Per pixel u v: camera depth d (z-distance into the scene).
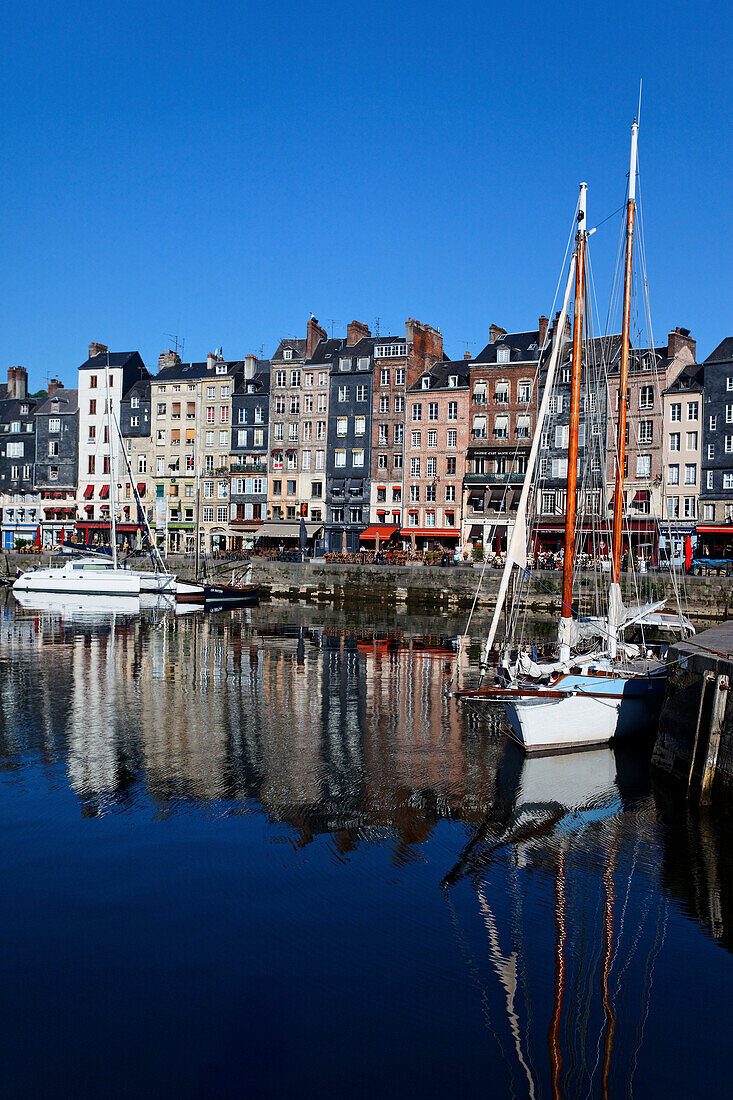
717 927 12.07
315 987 10.38
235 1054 9.17
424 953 11.20
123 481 90.19
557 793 17.58
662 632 44.56
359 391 79.06
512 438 71.69
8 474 96.25
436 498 75.19
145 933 11.53
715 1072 9.00
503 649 25.69
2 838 14.76
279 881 13.20
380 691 28.48
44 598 59.47
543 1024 9.77
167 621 49.75
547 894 12.98
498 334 76.31
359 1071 8.87
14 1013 9.78
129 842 14.66
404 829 15.52
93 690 28.08
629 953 11.33
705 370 60.56
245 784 17.98
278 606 60.34
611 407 60.62
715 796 15.97
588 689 20.78
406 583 61.06
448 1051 9.27
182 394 87.94
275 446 83.19
